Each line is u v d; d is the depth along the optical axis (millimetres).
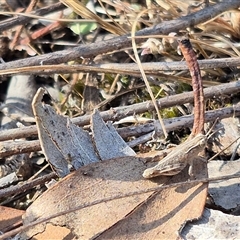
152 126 346
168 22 360
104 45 355
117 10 402
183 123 345
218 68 374
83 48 355
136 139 344
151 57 391
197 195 300
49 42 406
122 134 344
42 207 300
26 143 339
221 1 373
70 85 390
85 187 303
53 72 365
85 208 300
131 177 306
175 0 395
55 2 424
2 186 350
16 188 326
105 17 408
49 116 314
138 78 383
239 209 313
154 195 302
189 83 363
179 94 351
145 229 297
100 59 395
